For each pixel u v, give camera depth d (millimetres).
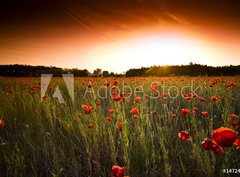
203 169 2559
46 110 4547
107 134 3633
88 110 3531
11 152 3217
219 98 5000
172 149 3121
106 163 3162
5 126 4523
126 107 4844
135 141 3287
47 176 2910
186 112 3410
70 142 3594
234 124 2961
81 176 2904
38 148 3355
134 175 2814
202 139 3002
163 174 2750
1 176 2871
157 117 4539
